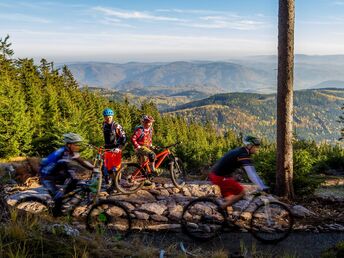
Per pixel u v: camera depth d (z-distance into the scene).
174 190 10.63
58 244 4.93
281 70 11.34
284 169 11.54
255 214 8.11
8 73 42.19
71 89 59.94
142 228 8.25
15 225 4.90
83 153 19.03
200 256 6.50
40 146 20.16
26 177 13.67
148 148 10.30
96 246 5.35
